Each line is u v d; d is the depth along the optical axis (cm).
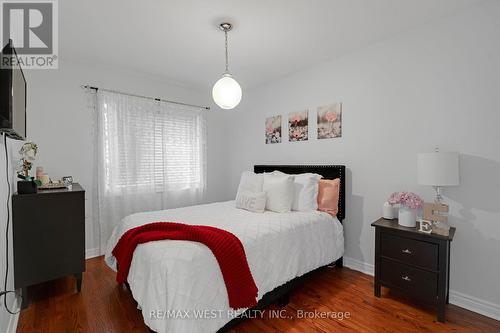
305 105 318
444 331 170
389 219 229
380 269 211
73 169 293
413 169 227
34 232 199
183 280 132
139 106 338
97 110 305
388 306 199
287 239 199
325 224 241
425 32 219
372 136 255
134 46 255
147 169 345
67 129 289
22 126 179
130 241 175
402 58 233
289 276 194
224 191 443
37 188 217
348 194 275
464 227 200
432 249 183
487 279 190
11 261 186
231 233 175
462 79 200
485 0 187
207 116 418
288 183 254
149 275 141
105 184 310
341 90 281
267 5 191
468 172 197
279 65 306
